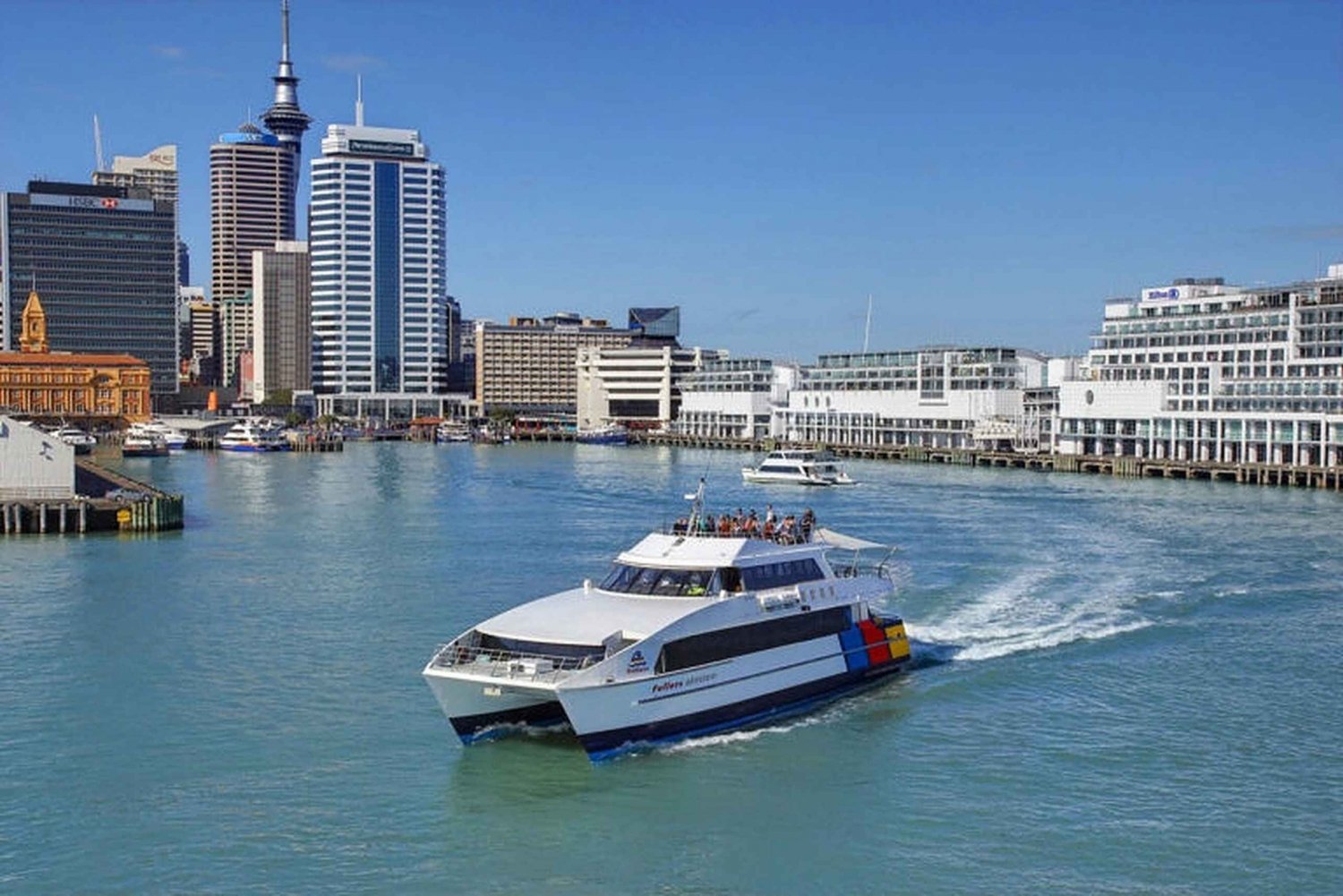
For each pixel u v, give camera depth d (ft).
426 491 572.51
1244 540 360.69
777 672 176.96
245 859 134.21
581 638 160.66
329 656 216.74
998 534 373.40
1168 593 266.98
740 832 140.56
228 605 263.29
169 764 161.38
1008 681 196.75
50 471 400.47
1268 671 203.72
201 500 509.35
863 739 169.37
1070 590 271.08
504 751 163.63
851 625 191.21
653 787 152.46
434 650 221.25
